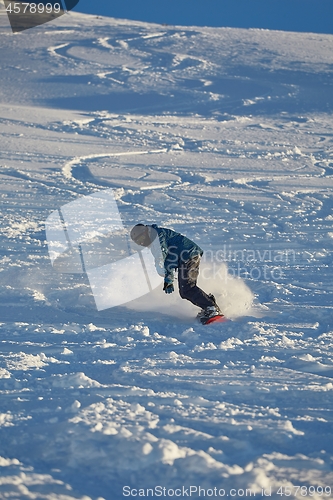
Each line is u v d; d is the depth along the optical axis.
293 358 17.31
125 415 12.77
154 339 19.42
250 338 19.53
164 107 134.75
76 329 20.62
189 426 12.48
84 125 100.12
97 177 60.34
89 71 178.25
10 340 19.14
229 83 161.75
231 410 13.37
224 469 10.41
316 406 13.79
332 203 50.81
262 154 78.56
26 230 38.75
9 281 26.98
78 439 11.40
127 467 10.55
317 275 29.09
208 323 21.22
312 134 100.06
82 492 9.77
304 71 175.88
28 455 11.05
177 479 10.20
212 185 58.09
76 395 14.17
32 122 97.62
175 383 15.20
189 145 84.69
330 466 10.84
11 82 161.38
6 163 65.44
